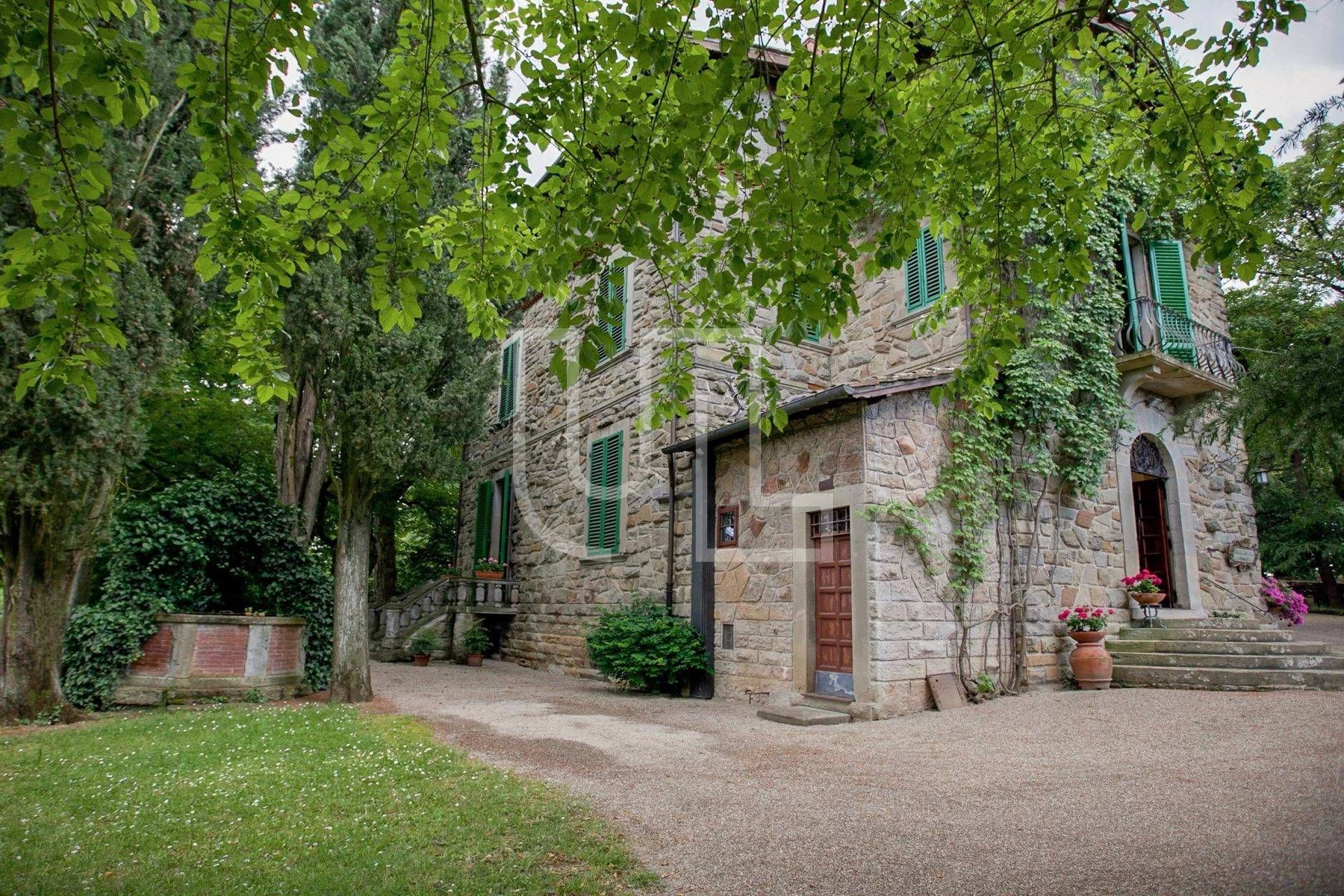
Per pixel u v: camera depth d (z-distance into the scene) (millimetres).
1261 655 7406
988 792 4320
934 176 4637
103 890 2996
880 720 6762
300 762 5102
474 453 15953
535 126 3588
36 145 2920
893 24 3811
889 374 9531
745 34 3156
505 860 3365
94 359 3391
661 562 9508
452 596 13469
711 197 3633
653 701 8352
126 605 7727
